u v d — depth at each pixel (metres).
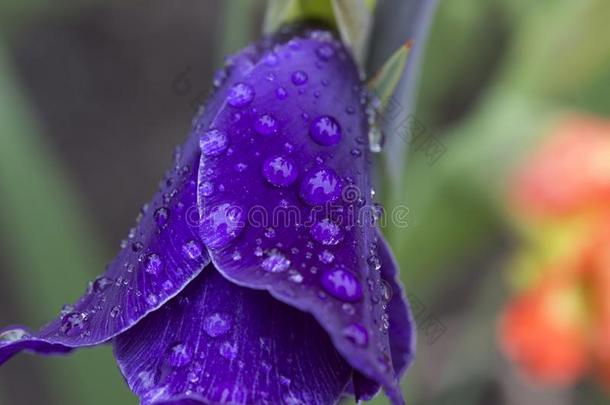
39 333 0.26
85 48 0.71
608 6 0.47
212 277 0.26
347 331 0.24
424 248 0.45
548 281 0.39
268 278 0.24
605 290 0.37
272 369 0.25
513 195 0.41
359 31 0.29
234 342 0.25
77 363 0.42
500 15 0.56
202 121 0.27
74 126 0.69
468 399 0.59
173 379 0.25
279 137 0.26
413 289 0.46
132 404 0.42
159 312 0.26
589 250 0.38
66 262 0.42
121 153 0.69
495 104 0.48
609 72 0.50
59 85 0.70
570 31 0.49
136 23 0.72
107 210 0.67
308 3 0.29
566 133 0.40
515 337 0.40
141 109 0.71
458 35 0.57
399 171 0.31
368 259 0.26
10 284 0.62
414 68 0.30
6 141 0.42
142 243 0.26
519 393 0.58
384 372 0.24
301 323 0.25
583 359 0.39
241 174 0.26
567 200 0.38
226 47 0.37
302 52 0.28
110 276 0.27
